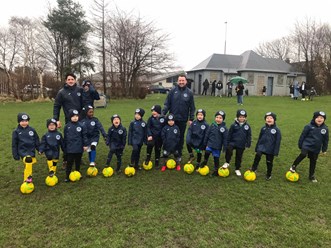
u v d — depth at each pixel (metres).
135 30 31.45
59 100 6.75
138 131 6.70
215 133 6.41
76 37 33.22
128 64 31.66
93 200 5.15
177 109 6.93
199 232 4.15
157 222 4.41
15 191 5.57
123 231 4.17
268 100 26.36
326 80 40.28
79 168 6.46
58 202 5.07
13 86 28.92
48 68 36.22
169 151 6.89
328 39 41.53
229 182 6.04
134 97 31.59
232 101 24.83
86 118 6.88
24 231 4.18
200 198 5.23
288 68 40.75
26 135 6.03
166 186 5.81
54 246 3.84
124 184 5.91
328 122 13.38
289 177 6.11
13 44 36.69
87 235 4.07
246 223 4.39
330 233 4.11
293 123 12.80
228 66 39.06
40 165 7.14
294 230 4.18
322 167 7.02
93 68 33.62
